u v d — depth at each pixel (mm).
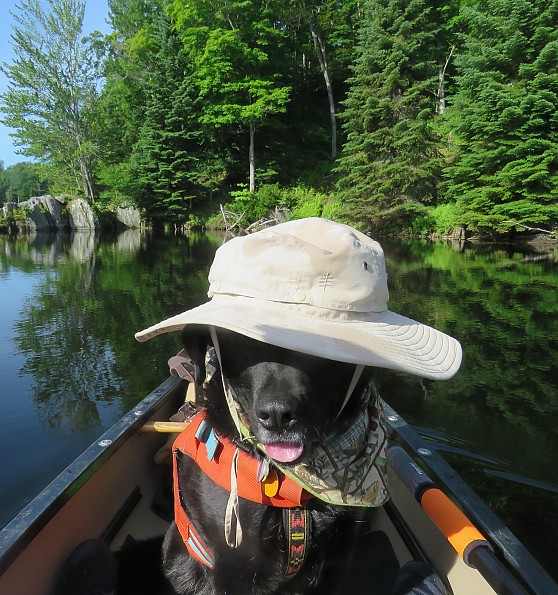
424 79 8211
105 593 519
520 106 6223
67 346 2324
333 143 10570
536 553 1013
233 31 9172
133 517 761
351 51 10594
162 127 10492
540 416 1600
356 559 688
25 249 7141
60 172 13344
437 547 636
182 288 3852
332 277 436
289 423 429
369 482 496
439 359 459
